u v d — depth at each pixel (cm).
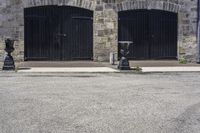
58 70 1817
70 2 2205
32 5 2173
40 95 1159
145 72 1788
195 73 1798
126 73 1778
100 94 1191
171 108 987
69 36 2230
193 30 2309
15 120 845
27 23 2189
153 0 2272
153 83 1455
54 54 2223
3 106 992
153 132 759
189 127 796
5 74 1684
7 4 2148
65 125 805
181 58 2312
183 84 1434
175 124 820
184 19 2306
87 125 807
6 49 1831
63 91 1241
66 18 2222
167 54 2309
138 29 2286
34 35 2198
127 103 1048
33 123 820
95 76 1658
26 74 1691
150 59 2309
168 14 2311
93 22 2233
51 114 905
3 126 794
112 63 2123
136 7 2256
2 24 2150
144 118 873
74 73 1741
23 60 2183
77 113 918
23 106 994
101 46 2241
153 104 1038
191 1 2302
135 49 2291
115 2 2236
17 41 2170
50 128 781
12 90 1252
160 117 884
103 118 870
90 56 2258
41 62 2159
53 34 2216
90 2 2220
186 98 1134
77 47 2241
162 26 2311
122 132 757
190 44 2314
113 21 2239
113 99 1108
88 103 1043
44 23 2206
